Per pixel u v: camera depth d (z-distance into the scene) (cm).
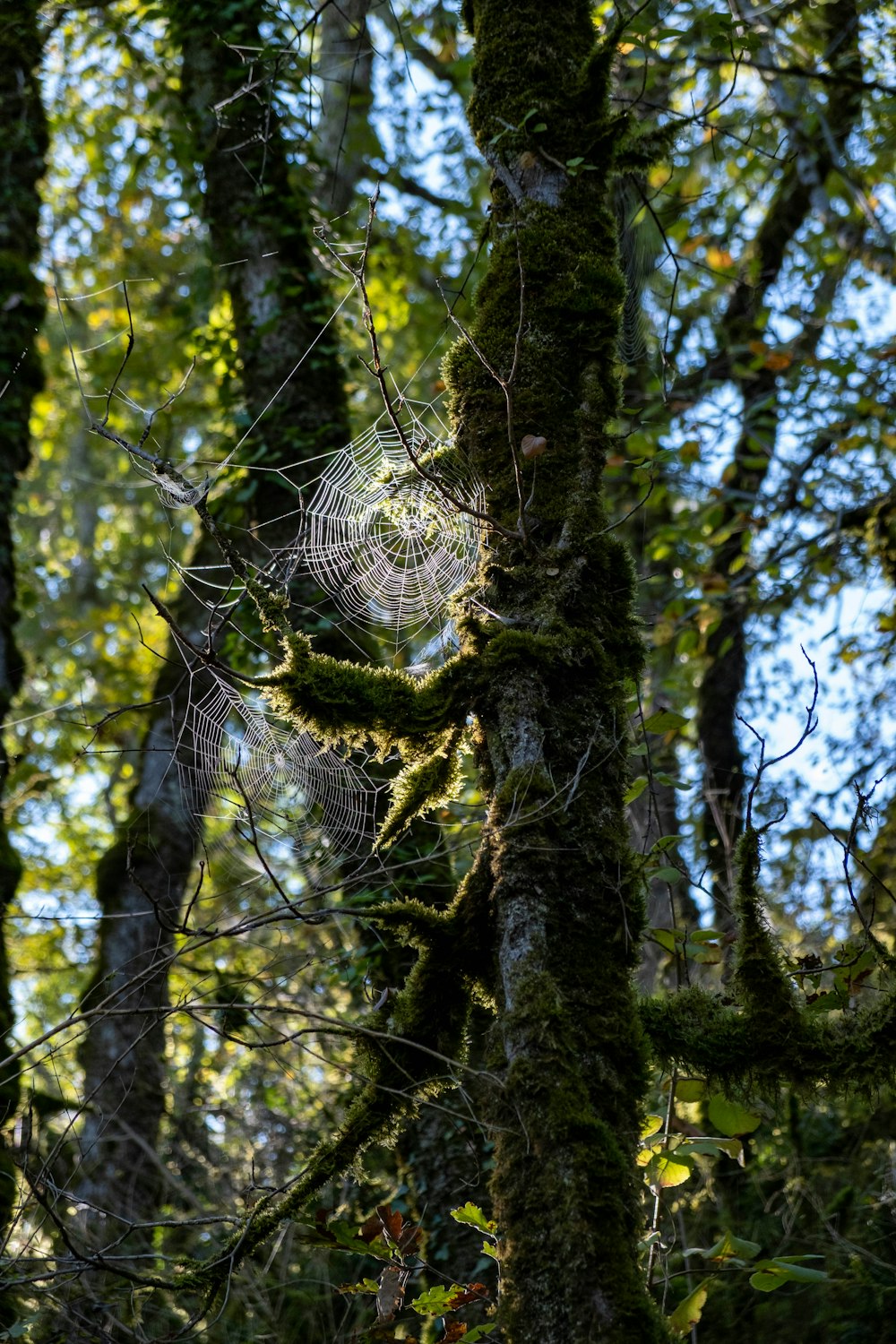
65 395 1167
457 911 288
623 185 497
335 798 525
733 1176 580
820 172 900
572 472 303
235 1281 543
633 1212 237
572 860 267
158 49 848
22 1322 380
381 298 1012
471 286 1038
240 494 639
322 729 293
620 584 302
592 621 293
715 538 773
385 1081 297
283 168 709
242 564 302
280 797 551
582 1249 228
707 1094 330
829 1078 305
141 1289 407
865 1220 549
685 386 945
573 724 280
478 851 290
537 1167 237
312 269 700
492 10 349
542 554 295
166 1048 756
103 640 1223
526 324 314
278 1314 548
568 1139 238
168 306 1116
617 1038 254
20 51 808
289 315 682
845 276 893
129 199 1099
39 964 930
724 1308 523
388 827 308
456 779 309
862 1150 579
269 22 719
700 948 377
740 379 938
